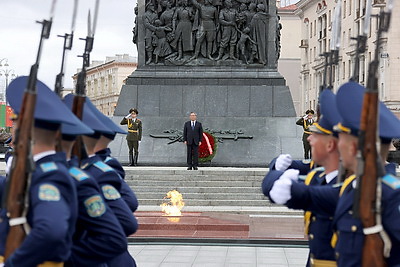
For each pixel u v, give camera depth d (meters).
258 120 32.19
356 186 5.66
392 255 5.70
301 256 15.50
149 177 26.06
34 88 5.36
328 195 6.54
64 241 5.32
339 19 7.48
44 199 5.34
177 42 32.81
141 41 33.06
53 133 5.65
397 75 61.03
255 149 31.67
